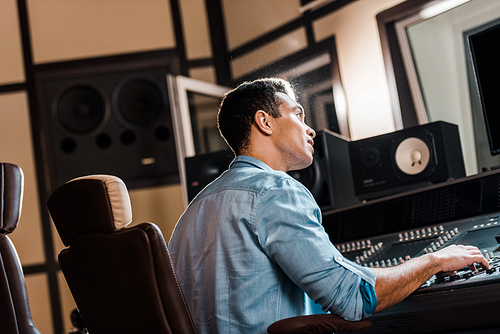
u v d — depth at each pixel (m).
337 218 1.85
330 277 0.98
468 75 2.60
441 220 1.59
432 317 1.11
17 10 4.04
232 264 1.05
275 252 1.01
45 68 3.95
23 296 1.44
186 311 0.96
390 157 2.00
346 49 3.01
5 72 3.99
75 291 1.08
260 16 3.49
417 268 1.06
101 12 4.01
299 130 1.24
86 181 1.01
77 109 3.87
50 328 3.79
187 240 1.15
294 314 1.06
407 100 2.81
